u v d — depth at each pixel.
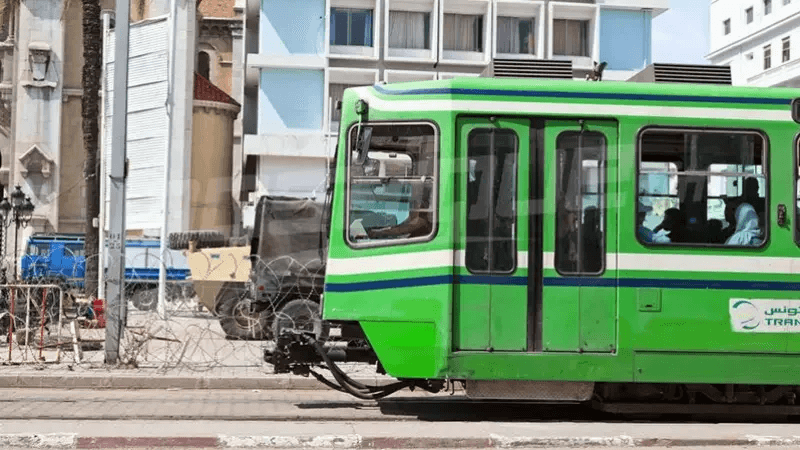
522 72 12.07
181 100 46.03
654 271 11.58
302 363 12.41
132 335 16.45
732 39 65.00
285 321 16.23
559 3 48.31
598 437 9.95
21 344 17.66
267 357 12.51
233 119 48.19
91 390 14.60
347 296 11.69
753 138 11.83
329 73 47.03
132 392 14.44
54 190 59.81
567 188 11.62
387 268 11.59
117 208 16.50
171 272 18.62
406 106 11.72
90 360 17.05
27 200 35.22
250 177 30.45
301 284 17.77
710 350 11.59
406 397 14.09
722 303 11.62
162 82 34.50
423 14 48.47
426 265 11.48
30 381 14.78
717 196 11.73
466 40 48.72
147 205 32.72
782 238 11.74
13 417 11.30
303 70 46.91
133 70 35.22
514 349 11.44
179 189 32.31
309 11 46.78
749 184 11.78
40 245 34.75
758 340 11.64
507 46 48.94
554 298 11.51
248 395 14.24
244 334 17.58
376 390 12.38
